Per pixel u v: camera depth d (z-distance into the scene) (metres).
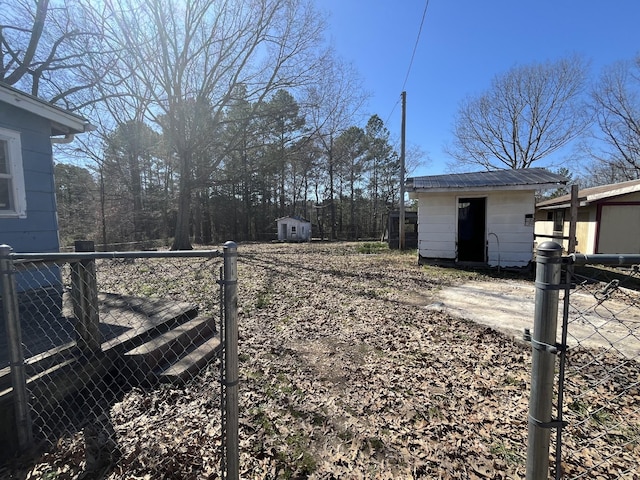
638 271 1.30
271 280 7.98
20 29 12.63
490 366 3.44
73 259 1.91
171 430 2.37
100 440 2.08
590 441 2.29
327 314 5.27
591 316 4.97
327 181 35.38
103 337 3.17
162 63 15.00
